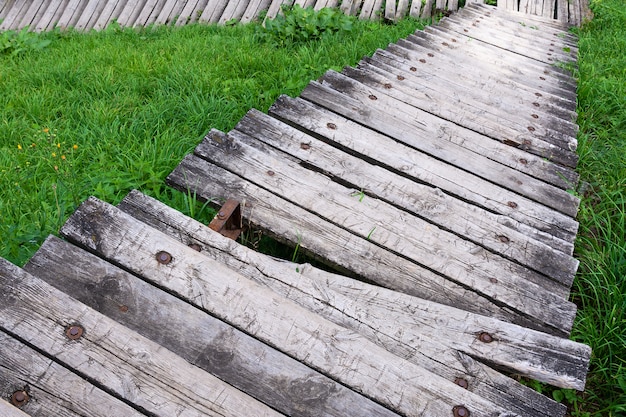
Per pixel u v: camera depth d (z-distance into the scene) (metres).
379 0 8.59
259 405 1.70
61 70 4.89
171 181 2.75
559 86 5.45
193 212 2.75
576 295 2.95
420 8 8.55
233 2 8.70
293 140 3.21
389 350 2.04
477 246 2.75
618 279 2.88
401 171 3.28
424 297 2.48
